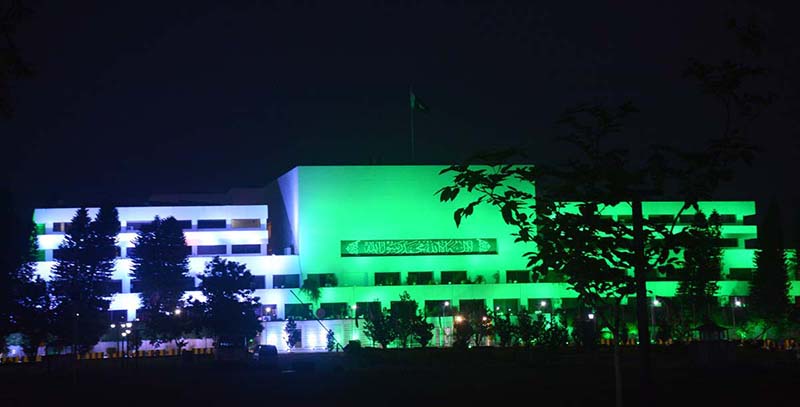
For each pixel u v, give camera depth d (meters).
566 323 129.12
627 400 48.62
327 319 142.25
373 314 135.00
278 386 68.88
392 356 104.81
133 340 130.88
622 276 19.30
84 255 131.38
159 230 136.75
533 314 137.00
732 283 149.62
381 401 53.09
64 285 131.00
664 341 122.88
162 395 63.25
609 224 19.17
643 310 18.89
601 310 21.53
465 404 49.91
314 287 145.88
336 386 67.19
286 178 161.12
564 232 19.36
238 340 125.00
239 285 135.50
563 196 19.28
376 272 151.50
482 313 131.75
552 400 50.81
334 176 153.25
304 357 122.88
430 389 61.84
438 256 152.88
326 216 152.25
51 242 149.25
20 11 14.79
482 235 154.62
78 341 128.38
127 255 151.38
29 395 67.44
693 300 133.00
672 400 48.22
